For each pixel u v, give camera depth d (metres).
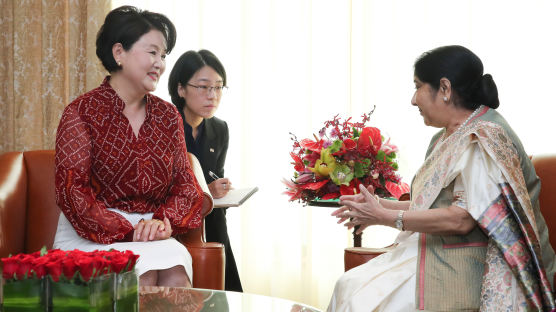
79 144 2.42
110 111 2.51
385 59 4.33
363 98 4.35
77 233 2.43
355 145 2.87
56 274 1.31
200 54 3.33
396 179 2.95
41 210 2.99
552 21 4.21
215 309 1.72
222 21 4.39
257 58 4.39
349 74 4.37
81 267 1.31
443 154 2.03
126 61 2.50
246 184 4.39
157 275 2.29
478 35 4.27
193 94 3.29
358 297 2.00
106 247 2.34
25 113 4.23
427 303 1.95
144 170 2.54
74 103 2.48
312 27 4.37
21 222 2.93
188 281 2.33
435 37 4.28
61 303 1.31
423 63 2.13
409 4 4.30
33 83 4.23
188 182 2.67
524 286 1.83
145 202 2.60
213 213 3.42
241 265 4.40
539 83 4.23
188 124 3.35
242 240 4.39
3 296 1.32
